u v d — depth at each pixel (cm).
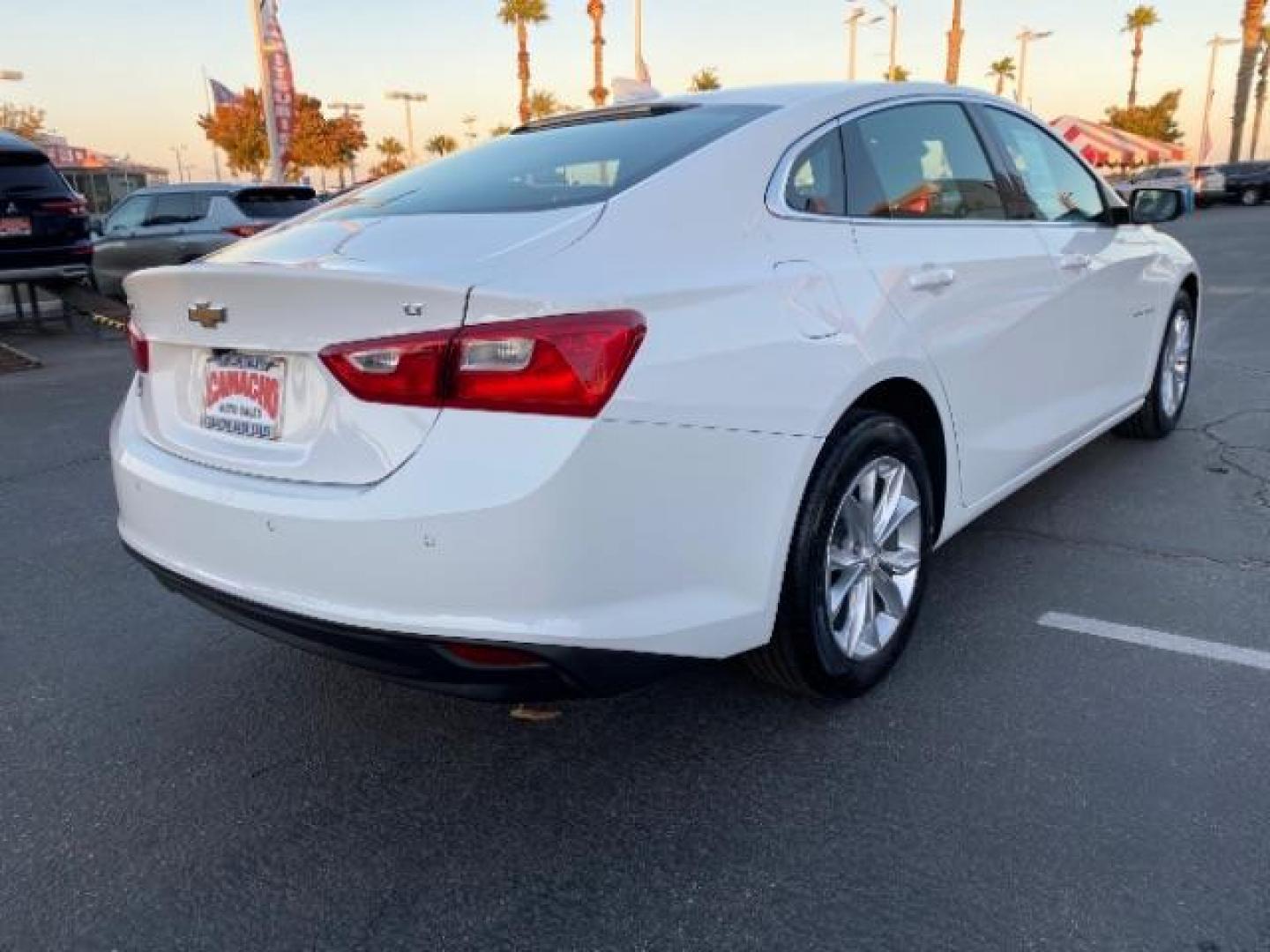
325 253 244
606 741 279
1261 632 324
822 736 276
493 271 213
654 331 217
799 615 262
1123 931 202
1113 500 455
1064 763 258
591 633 211
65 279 1215
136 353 282
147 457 264
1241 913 206
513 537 203
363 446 217
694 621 228
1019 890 215
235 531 232
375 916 216
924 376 293
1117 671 304
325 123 5034
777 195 268
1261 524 418
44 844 242
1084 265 398
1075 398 410
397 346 210
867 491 281
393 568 210
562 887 223
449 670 214
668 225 242
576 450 204
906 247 297
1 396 832
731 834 238
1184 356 555
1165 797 243
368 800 257
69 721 298
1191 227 2453
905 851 229
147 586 400
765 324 240
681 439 220
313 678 323
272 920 216
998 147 366
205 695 313
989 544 408
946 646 323
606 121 315
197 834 245
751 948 204
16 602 386
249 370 242
